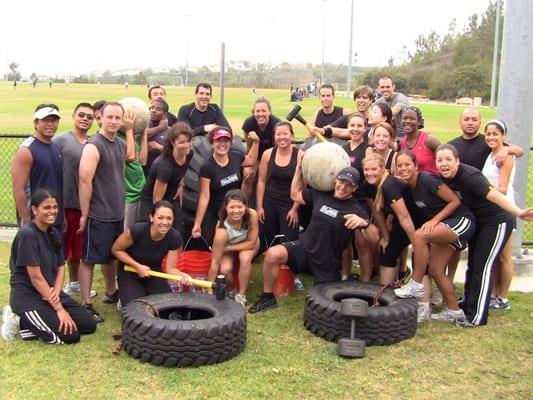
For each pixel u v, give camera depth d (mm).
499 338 5234
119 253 5441
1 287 6270
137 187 6410
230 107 33812
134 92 53094
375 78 69188
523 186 7180
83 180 5316
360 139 6367
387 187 5523
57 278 5039
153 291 5453
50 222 4848
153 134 7395
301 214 6602
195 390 4219
